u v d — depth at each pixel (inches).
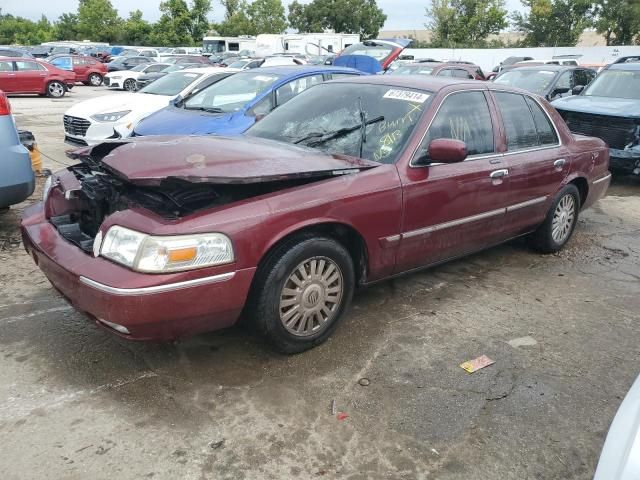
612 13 1732.3
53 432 109.3
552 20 1850.4
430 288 184.4
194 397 122.0
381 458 106.7
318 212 132.0
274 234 124.6
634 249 235.0
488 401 125.3
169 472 101.0
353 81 186.5
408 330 155.3
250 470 102.3
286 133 172.9
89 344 140.5
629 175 383.9
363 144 158.9
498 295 181.6
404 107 165.9
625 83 386.3
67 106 729.0
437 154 148.1
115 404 118.3
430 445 110.7
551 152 202.8
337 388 127.3
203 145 144.2
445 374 135.0
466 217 170.4
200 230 115.1
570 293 186.2
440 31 2075.5
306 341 138.7
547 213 209.8
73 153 152.6
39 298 164.1
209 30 2393.0
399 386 129.2
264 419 116.0
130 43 2429.9
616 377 137.3
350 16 2308.1
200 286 115.3
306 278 134.4
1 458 102.2
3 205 195.0
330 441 110.4
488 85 187.6
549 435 115.3
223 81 326.3
